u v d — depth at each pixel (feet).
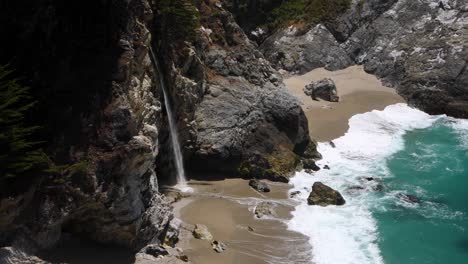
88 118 96.17
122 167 96.32
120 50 102.89
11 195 84.99
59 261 91.04
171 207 119.34
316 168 161.17
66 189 91.56
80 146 94.43
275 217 129.39
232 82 160.56
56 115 94.02
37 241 89.97
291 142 164.25
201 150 148.36
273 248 115.85
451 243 125.59
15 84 86.79
